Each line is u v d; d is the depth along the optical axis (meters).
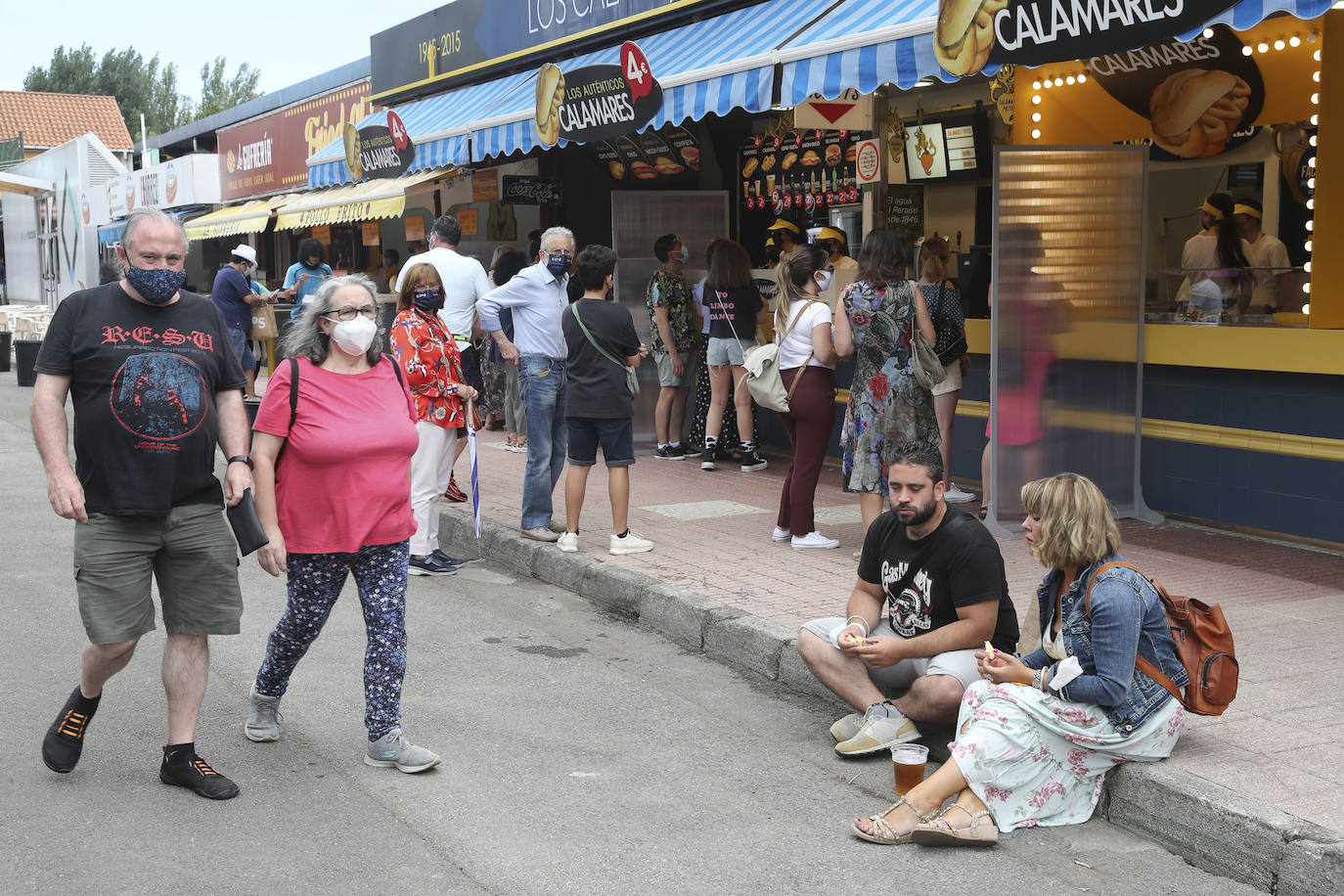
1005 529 8.01
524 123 10.59
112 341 4.18
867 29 7.14
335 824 4.24
